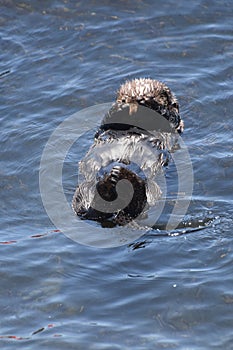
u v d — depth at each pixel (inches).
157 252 937.5
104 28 1488.7
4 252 950.4
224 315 836.6
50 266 925.2
